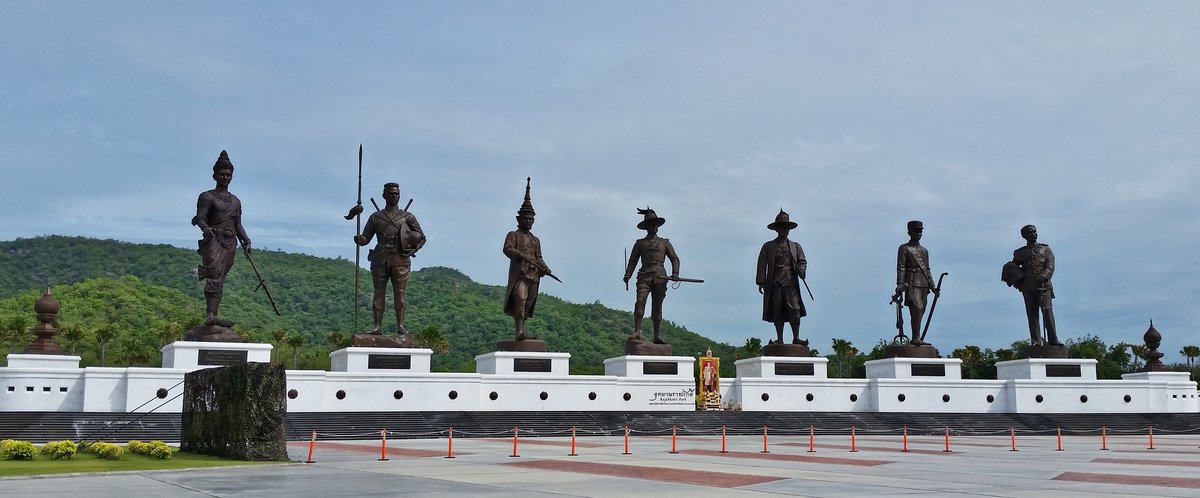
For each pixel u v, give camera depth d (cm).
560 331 16212
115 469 2711
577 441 4697
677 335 15888
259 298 18612
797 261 6719
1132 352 11275
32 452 2956
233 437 3162
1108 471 2905
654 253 6469
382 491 2181
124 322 14425
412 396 5612
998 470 2914
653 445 4312
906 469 2934
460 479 2511
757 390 6353
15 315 13850
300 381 5384
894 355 6781
